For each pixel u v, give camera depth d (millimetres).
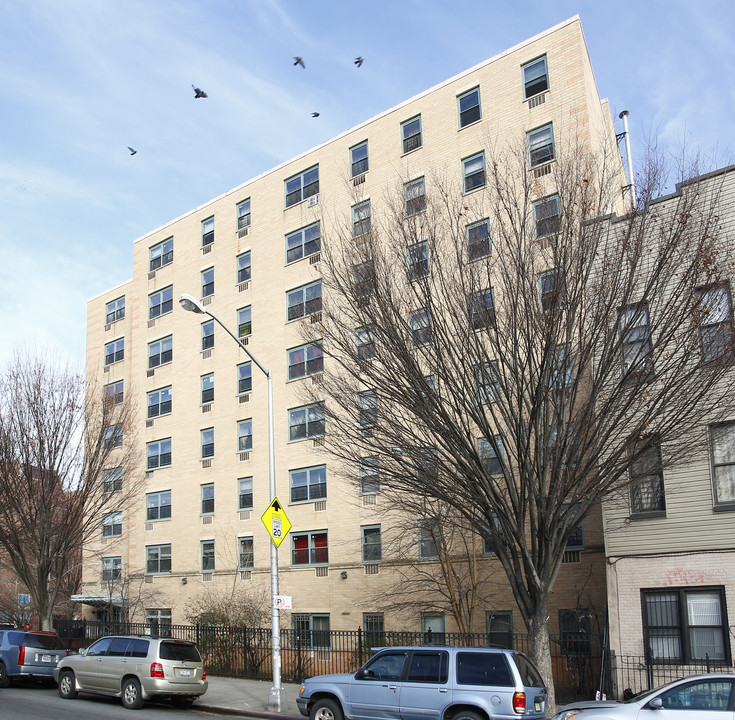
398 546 25625
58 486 28344
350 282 16391
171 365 36781
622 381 14250
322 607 28141
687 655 16359
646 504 17688
